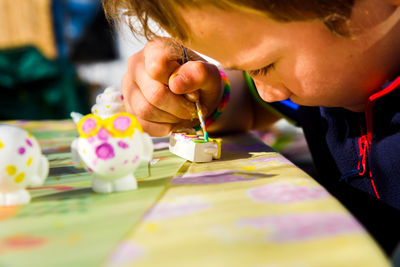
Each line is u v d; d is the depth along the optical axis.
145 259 0.27
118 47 3.37
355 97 0.60
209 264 0.26
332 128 0.79
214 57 0.55
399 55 0.53
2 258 0.28
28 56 2.65
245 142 0.81
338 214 0.34
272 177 0.50
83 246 0.30
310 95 0.56
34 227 0.34
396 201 0.63
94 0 3.26
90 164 0.45
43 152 0.74
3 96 2.60
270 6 0.44
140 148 0.47
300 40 0.49
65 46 3.23
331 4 0.44
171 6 0.48
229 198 0.40
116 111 0.74
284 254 0.27
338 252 0.27
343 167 0.78
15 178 0.41
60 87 2.73
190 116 0.77
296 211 0.35
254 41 0.49
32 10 3.05
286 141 1.52
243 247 0.28
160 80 0.73
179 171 0.55
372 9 0.48
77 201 0.42
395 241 0.55
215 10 0.46
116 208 0.39
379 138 0.65
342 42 0.50
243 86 1.03
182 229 0.32
